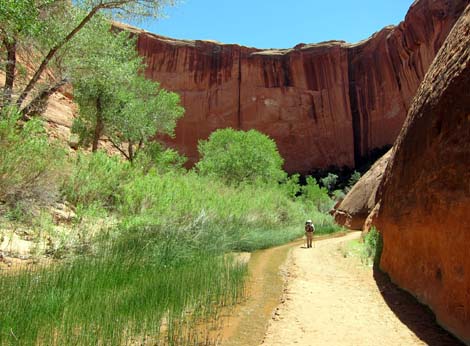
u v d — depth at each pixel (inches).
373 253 380.8
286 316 191.0
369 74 2162.9
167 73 2187.5
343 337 161.5
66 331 143.6
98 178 376.2
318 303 217.5
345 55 2247.8
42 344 135.8
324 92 2255.2
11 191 272.1
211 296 221.1
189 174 693.3
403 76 1935.3
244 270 296.8
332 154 2187.5
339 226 869.8
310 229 527.2
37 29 383.2
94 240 288.8
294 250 480.4
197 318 188.9
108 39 621.3
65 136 785.6
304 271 323.3
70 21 513.3
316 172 2159.2
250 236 500.1
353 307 209.3
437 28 1692.9
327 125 2224.4
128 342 150.7
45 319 154.4
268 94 2236.7
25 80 466.9
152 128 867.4
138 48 2154.3
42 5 418.6
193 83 2199.8
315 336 162.7
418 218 212.2
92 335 142.8
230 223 507.2
